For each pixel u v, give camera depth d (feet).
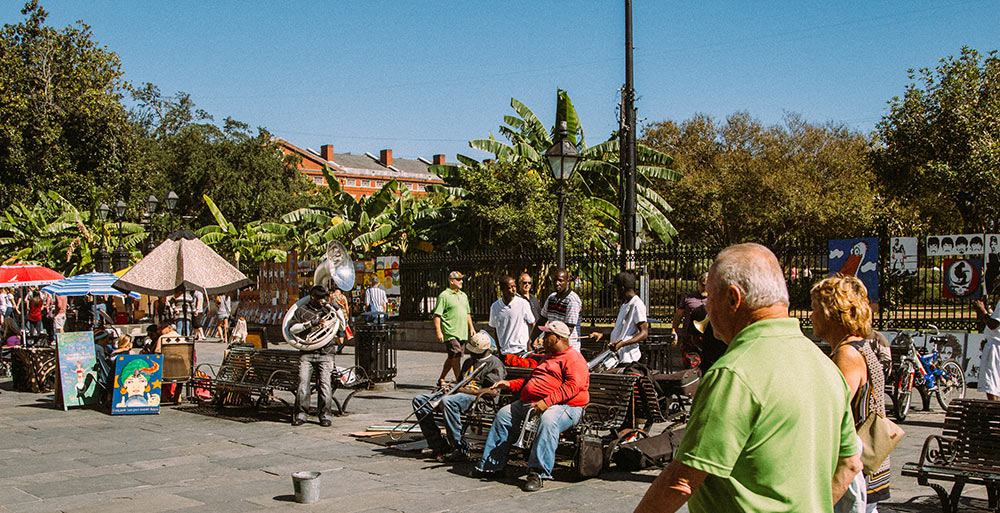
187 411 34.37
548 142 80.07
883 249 41.57
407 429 28.35
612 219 77.41
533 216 68.33
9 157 112.88
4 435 28.99
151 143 165.89
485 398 24.64
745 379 6.95
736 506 6.91
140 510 18.51
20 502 19.36
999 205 76.38
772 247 44.06
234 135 166.61
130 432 29.45
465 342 37.01
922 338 40.37
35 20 120.26
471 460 23.84
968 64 81.71
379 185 321.32
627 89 52.44
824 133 133.39
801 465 6.93
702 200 119.03
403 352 61.52
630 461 22.24
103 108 120.06
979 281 39.52
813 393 7.13
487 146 75.92
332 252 43.06
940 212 94.43
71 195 117.91
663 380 25.61
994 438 17.12
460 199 82.53
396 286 64.75
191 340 37.65
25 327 67.10
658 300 49.96
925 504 18.72
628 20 52.65
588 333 51.08
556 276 30.76
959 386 35.70
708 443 6.88
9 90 114.11
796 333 7.47
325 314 31.17
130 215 124.98
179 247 39.81
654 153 77.92
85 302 77.66
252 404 34.81
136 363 33.81
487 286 57.67
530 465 20.48
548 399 20.89
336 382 32.12
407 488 20.56
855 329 11.65
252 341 42.37
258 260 97.25
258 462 23.93
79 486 20.97
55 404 36.09
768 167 123.95
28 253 98.58
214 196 157.79
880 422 11.02
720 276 7.77
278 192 163.22
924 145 81.87
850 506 10.44
